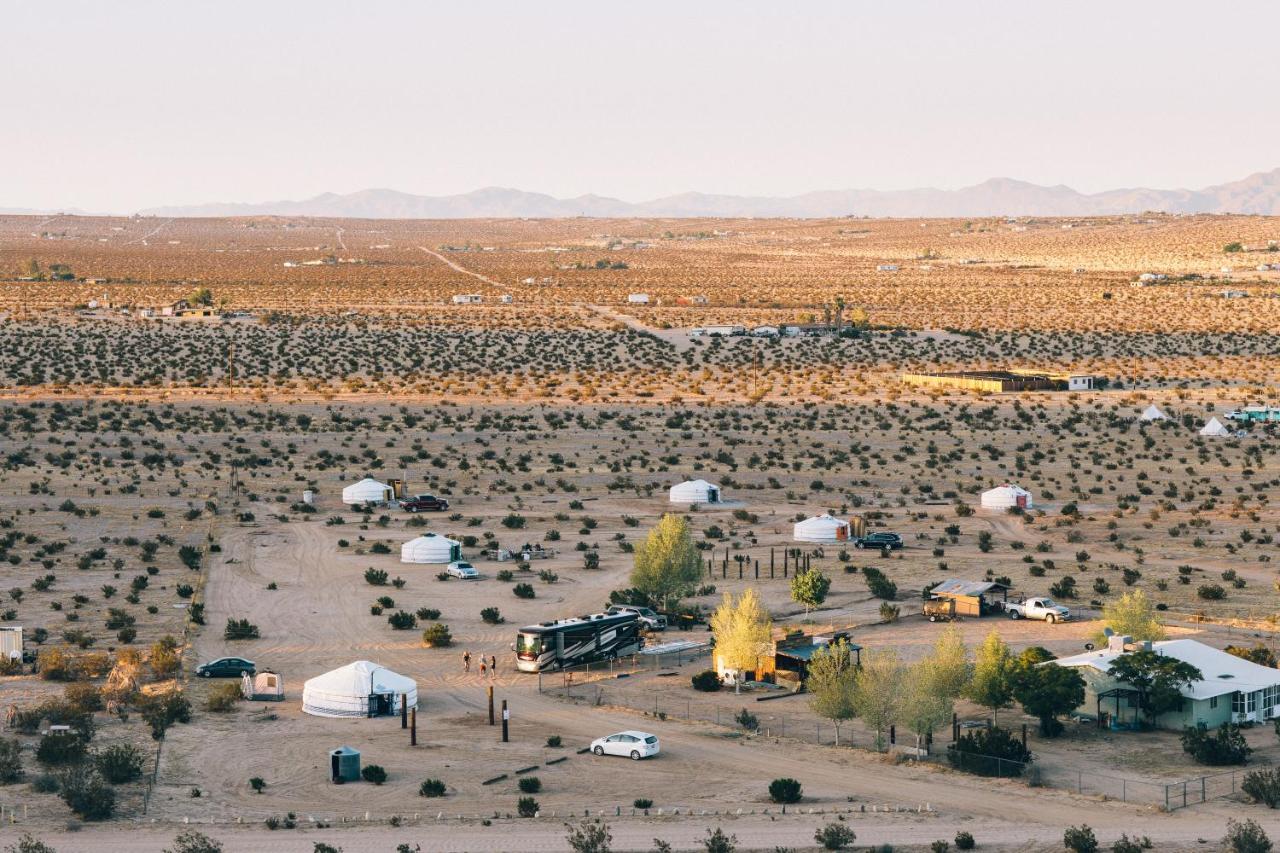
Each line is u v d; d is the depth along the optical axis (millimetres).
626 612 115688
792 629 117375
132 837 70562
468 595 132375
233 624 117438
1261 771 80000
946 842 70312
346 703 95250
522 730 92375
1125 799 77625
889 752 86062
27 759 82875
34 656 107438
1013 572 140875
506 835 71500
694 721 94250
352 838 70938
